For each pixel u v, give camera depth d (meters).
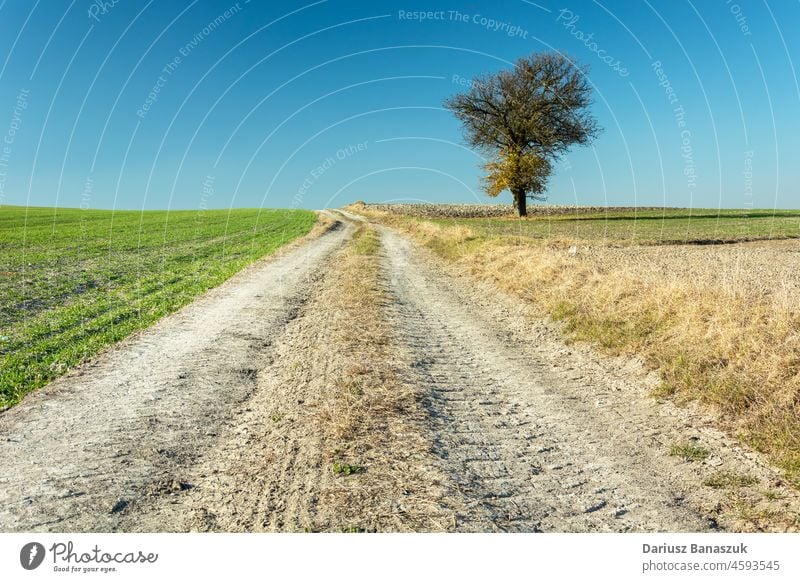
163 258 29.34
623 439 7.06
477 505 5.38
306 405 7.86
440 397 8.54
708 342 8.98
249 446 6.66
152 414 7.67
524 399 8.62
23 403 7.99
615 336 10.74
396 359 10.20
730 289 10.68
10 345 11.16
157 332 12.41
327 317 14.00
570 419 7.78
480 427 7.46
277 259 29.00
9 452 6.43
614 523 5.20
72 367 9.79
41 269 24.16
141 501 5.42
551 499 5.62
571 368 10.15
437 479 5.76
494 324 13.94
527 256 20.31
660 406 7.99
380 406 7.66
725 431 6.92
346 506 5.25
